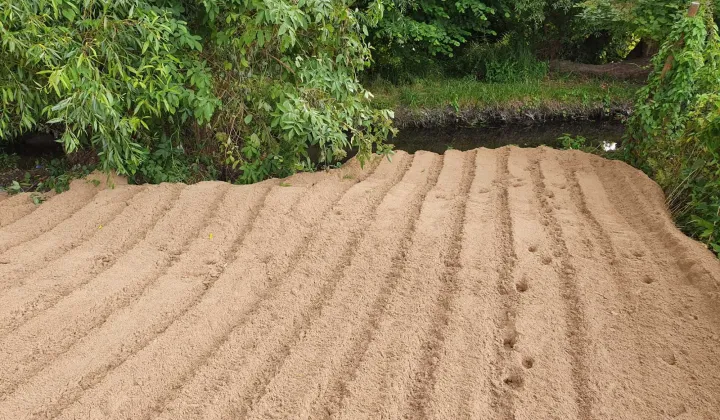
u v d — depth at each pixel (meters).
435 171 6.14
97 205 4.95
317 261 4.00
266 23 4.80
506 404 2.65
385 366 2.91
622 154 6.45
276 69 5.56
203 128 6.00
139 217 4.71
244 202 4.89
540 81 12.11
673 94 5.48
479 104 10.61
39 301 3.56
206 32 5.31
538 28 12.81
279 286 3.72
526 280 3.62
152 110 4.99
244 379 2.88
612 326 3.17
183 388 2.80
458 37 12.09
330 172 5.95
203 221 4.67
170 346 3.12
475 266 3.80
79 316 3.38
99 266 4.03
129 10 4.49
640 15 10.29
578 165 6.02
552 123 10.67
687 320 3.19
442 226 4.41
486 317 3.27
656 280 3.57
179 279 3.84
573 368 2.88
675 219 4.72
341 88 5.73
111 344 3.14
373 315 3.38
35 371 2.96
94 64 4.66
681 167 5.14
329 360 2.99
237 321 3.39
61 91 4.70
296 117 5.09
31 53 4.12
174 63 4.99
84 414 2.63
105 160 4.98
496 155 6.62
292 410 2.66
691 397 2.65
